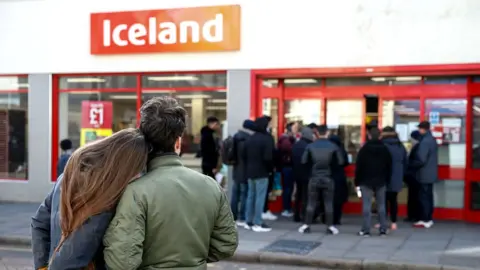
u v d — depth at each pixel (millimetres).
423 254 7531
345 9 10227
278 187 10961
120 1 11562
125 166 2246
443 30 9688
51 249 2322
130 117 11820
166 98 2541
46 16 12086
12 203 12195
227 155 9625
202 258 2336
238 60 10875
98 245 2189
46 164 12203
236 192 9898
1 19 12352
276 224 9844
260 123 9227
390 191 9227
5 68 12383
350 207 10938
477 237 8695
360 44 10156
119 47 11523
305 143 9750
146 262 2211
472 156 10156
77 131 12203
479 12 9492
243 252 7727
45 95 12172
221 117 11188
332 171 9188
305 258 7414
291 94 11078
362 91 10688
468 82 10109
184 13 11070
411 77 10406
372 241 8422
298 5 10484
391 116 10570
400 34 9922
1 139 12586
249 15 10773
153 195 2209
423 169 9477
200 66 11125
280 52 10617
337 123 10883
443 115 10281
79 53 11922
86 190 2182
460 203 10258
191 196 2289
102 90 11992
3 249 8281
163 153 2395
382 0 10000
